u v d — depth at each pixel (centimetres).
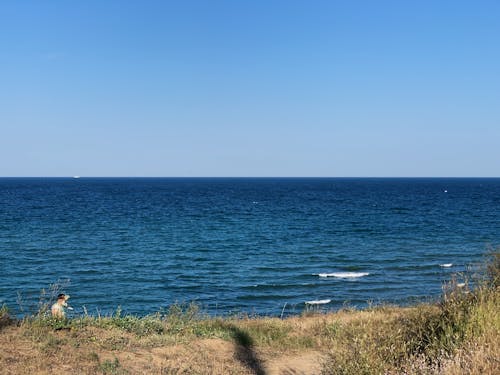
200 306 2008
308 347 1000
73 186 18288
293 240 3950
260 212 6650
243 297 2186
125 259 3042
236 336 1030
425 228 4744
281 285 2402
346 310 1538
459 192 13762
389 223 5203
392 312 1342
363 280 2488
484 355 593
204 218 5725
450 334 698
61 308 959
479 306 745
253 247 3588
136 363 799
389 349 681
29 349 780
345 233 4381
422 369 612
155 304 2056
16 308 1809
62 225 4769
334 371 685
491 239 3928
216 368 825
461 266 2788
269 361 903
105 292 2239
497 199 9962
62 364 746
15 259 2955
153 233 4297
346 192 13750
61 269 2705
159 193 12481
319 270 2756
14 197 9700
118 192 12875
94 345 856
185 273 2680
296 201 9325
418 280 2464
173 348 904
